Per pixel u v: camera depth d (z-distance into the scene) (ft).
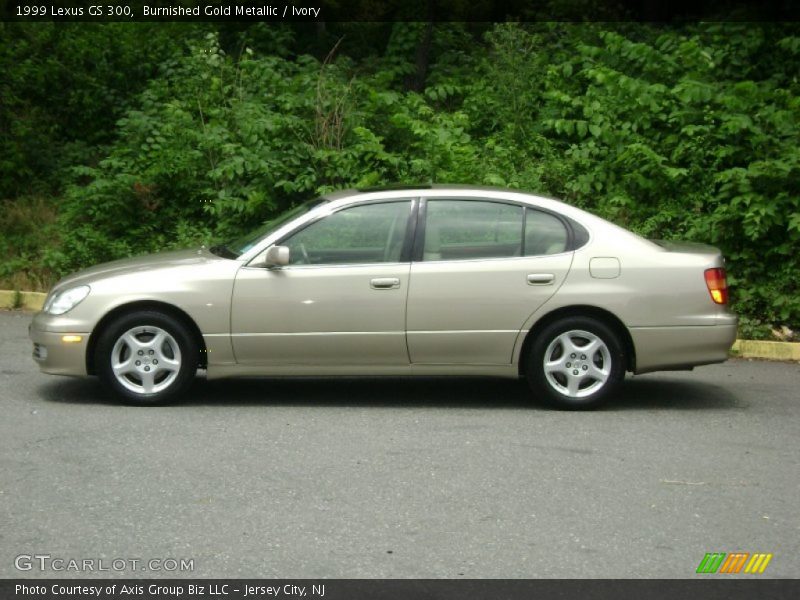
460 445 23.43
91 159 50.14
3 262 43.11
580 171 44.32
